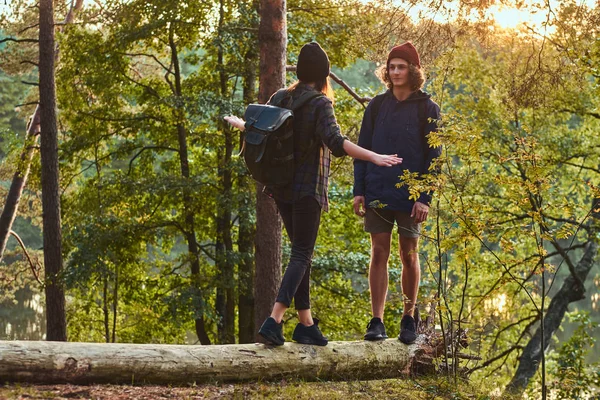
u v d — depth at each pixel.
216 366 3.87
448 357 4.87
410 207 4.57
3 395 3.20
